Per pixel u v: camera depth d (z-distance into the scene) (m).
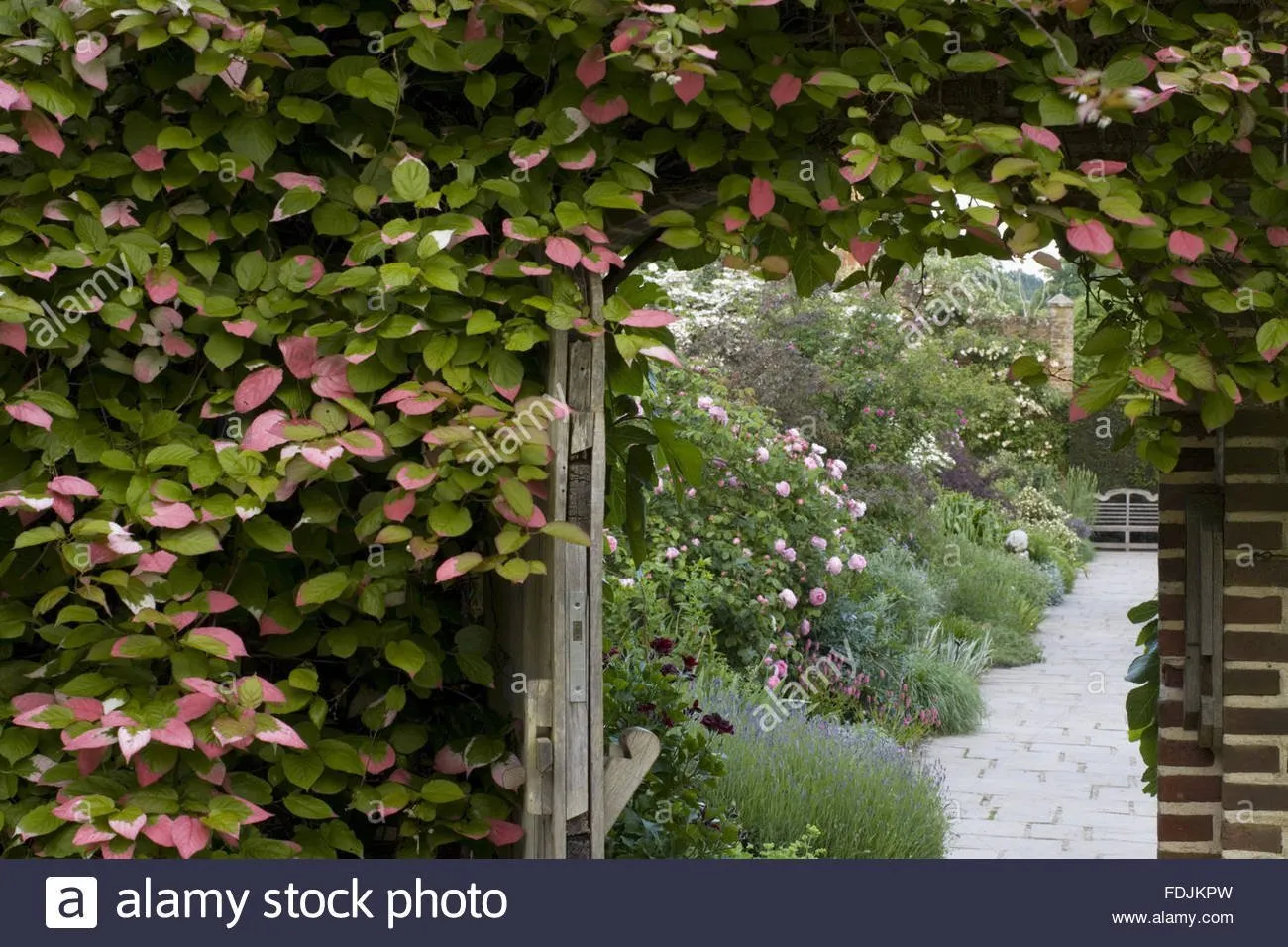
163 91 2.15
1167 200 2.33
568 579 2.21
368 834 2.40
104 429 2.11
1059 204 2.38
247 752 2.14
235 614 2.22
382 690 2.31
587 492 2.23
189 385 2.16
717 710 5.24
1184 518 2.95
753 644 6.44
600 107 2.18
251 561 2.23
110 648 2.02
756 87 2.25
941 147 2.21
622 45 2.04
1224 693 2.73
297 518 2.30
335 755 2.14
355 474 2.12
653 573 6.28
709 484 6.65
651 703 3.71
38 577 2.11
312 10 2.16
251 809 2.01
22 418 1.96
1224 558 2.73
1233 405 2.32
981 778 5.97
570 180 2.26
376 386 2.11
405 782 2.25
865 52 2.23
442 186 2.30
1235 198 2.57
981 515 11.05
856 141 2.15
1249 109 2.25
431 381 2.14
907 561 8.53
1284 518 2.69
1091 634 9.52
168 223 2.11
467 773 2.29
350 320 2.15
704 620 6.27
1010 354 12.70
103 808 1.93
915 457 9.95
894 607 7.65
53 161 2.08
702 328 9.08
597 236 2.16
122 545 1.96
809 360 9.44
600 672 2.24
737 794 4.48
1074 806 5.52
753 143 2.24
